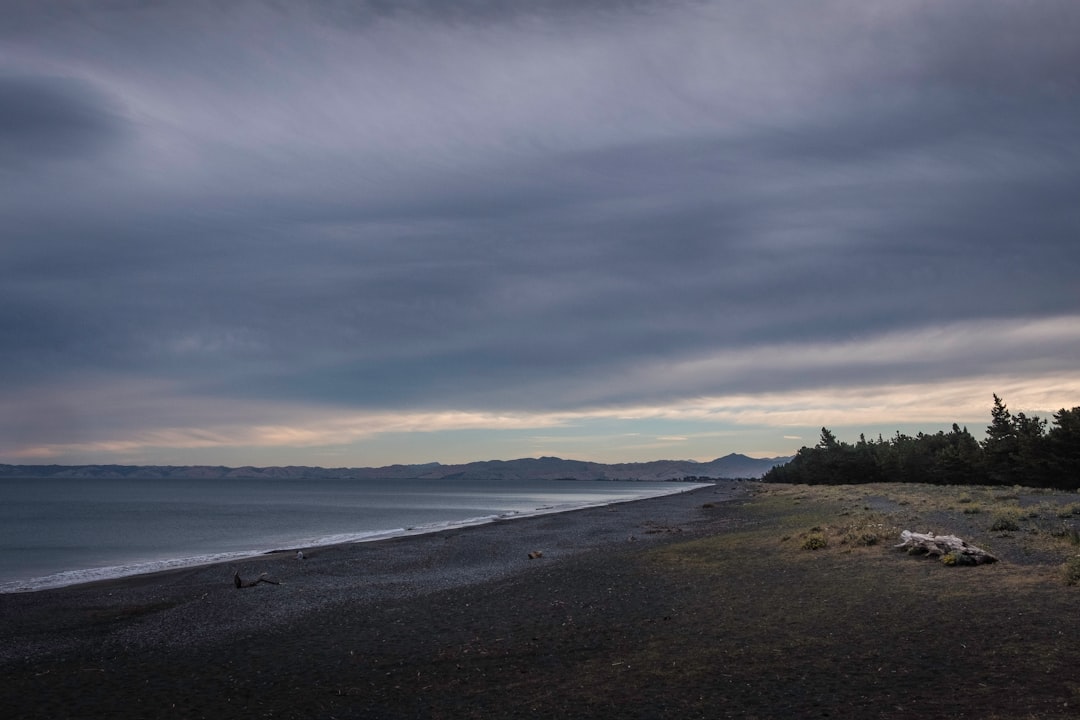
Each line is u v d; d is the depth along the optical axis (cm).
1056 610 1453
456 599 2320
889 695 1043
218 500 15700
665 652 1425
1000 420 9650
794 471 17200
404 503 13800
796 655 1313
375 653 1617
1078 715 888
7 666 1678
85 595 2786
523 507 11562
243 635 1938
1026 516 3169
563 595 2241
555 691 1218
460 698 1222
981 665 1147
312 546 4800
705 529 4575
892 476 11731
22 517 9125
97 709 1295
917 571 2047
